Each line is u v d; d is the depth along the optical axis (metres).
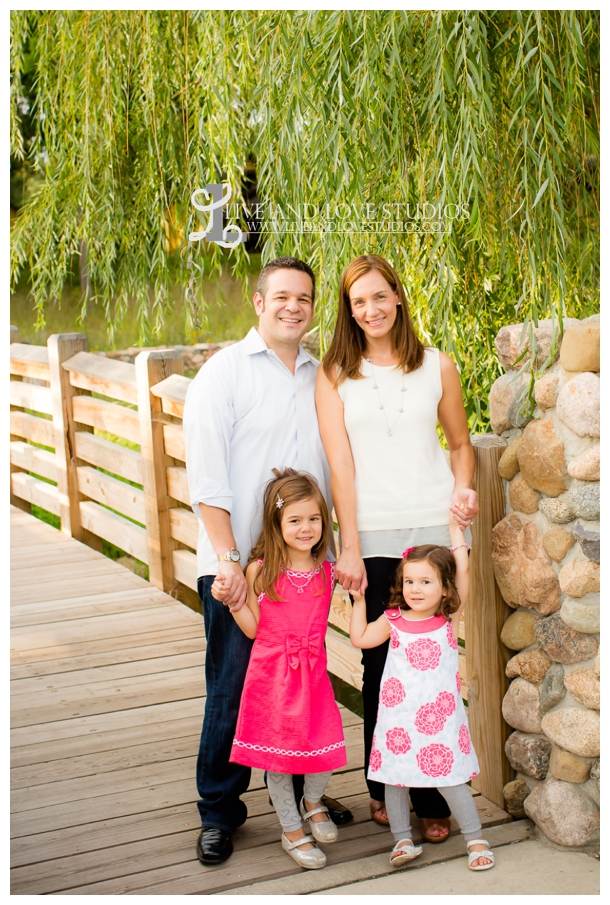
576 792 2.35
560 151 2.94
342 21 2.79
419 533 2.37
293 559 2.34
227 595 2.23
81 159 4.22
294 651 2.27
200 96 3.91
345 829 2.50
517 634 2.49
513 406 2.54
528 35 2.63
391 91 2.73
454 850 2.38
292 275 2.31
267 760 2.24
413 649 2.28
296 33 2.98
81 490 5.61
